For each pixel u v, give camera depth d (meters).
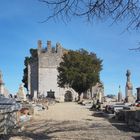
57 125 28.30
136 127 25.22
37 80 129.00
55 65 127.56
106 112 42.94
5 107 23.33
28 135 22.09
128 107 38.69
